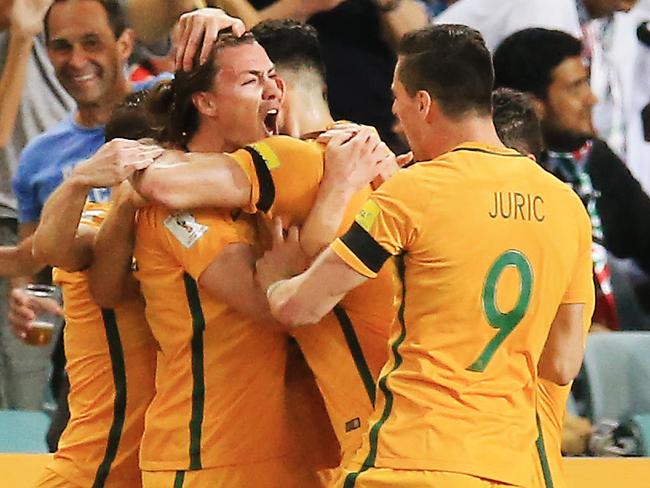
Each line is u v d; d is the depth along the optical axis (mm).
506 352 10391
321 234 10961
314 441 11844
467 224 10234
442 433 10094
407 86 10766
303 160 11102
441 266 10219
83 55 18047
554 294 10602
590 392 17344
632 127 22375
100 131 18438
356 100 19906
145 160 11062
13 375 20016
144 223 11477
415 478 10031
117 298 12031
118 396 12344
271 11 19906
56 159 18469
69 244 11609
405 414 10250
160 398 11609
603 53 22156
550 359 11031
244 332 11266
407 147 19766
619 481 15352
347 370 11219
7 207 20359
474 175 10375
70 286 12516
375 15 19922
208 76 11312
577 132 19438
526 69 19156
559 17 21297
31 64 20688
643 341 17688
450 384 10180
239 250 11086
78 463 12523
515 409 10375
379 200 10305
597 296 19781
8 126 20469
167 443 11477
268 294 10688
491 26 21281
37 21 20469
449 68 10562
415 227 10227
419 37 10742
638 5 22500
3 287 19766
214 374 11305
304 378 11820
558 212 10609
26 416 18578
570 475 15523
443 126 10672
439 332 10266
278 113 11609
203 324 11273
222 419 11289
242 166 11000
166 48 19875
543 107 19203
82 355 12523
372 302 11234
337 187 11070
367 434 10438
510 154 10664
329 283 10250
